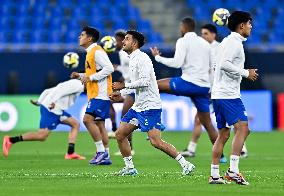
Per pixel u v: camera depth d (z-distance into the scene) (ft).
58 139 244.42
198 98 169.99
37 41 338.95
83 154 189.98
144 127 125.70
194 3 369.91
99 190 105.40
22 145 220.02
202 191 104.68
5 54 284.41
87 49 160.15
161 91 171.63
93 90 159.94
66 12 357.41
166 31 353.72
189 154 180.45
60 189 106.83
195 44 168.45
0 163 159.33
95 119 160.04
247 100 289.94
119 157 179.93
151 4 367.45
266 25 358.84
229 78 114.93
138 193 101.60
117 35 179.93
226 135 117.39
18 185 112.98
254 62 296.30
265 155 188.34
